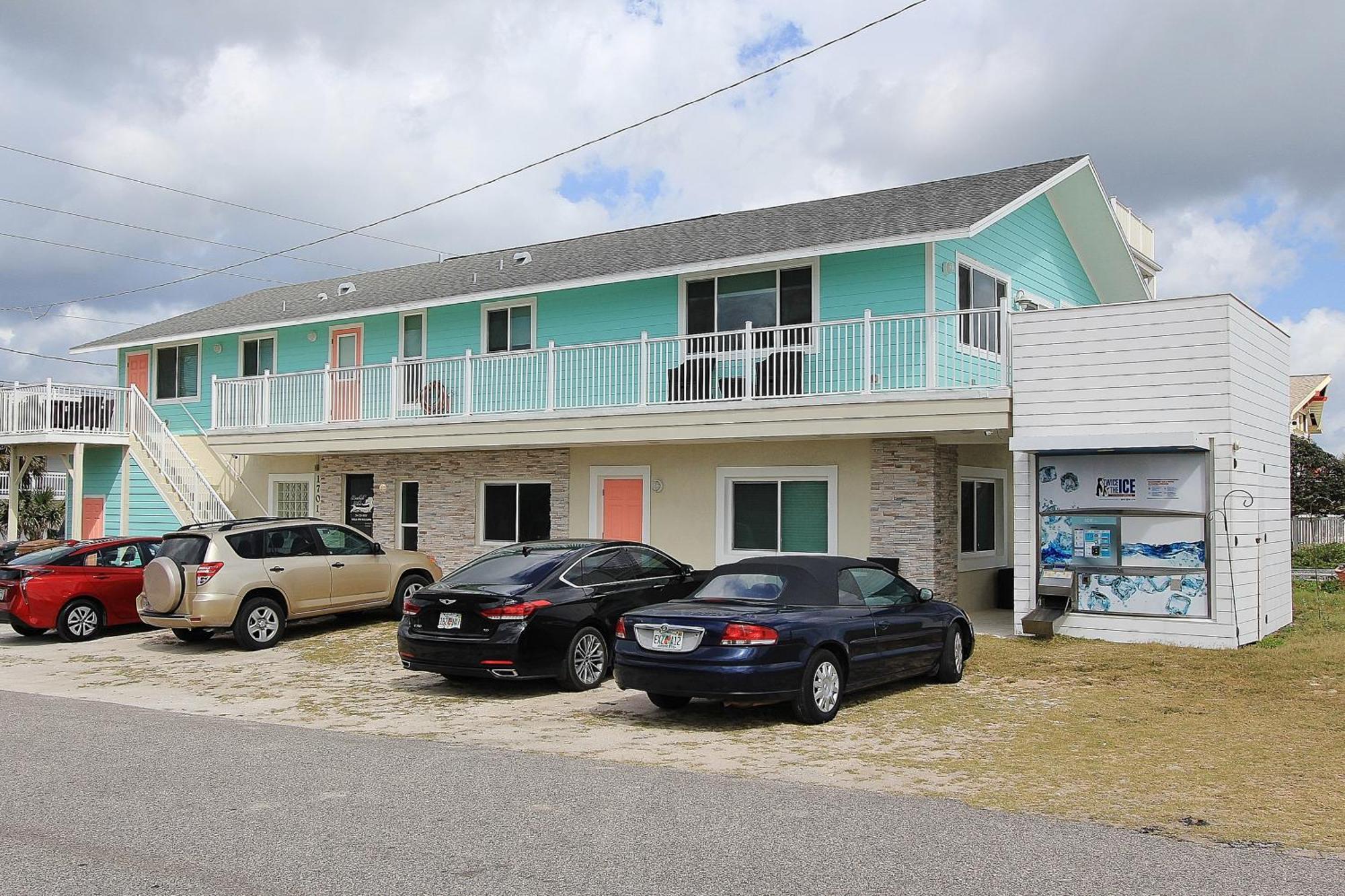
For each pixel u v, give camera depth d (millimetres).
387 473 22594
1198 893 5215
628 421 17328
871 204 19031
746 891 5246
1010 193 16891
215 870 5590
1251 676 11508
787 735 9312
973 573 17516
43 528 28609
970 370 17422
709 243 19172
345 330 24766
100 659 14703
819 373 17156
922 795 7215
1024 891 5234
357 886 5344
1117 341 13750
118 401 26250
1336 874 5508
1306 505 34625
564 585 11945
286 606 15617
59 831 6312
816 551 16938
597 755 8602
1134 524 13703
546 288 19281
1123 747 8773
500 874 5512
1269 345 15148
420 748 8852
